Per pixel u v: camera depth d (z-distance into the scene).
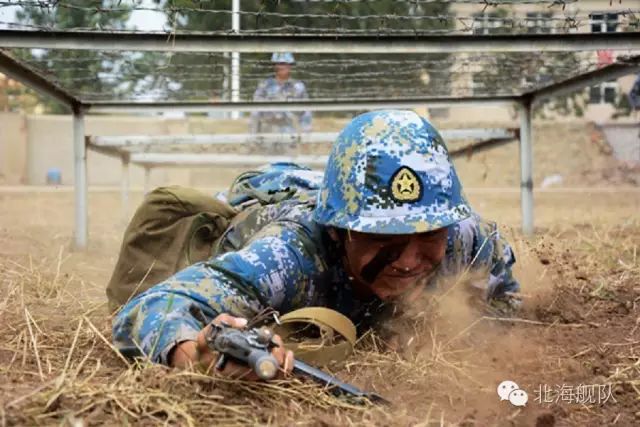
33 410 2.49
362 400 2.80
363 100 6.84
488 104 7.11
